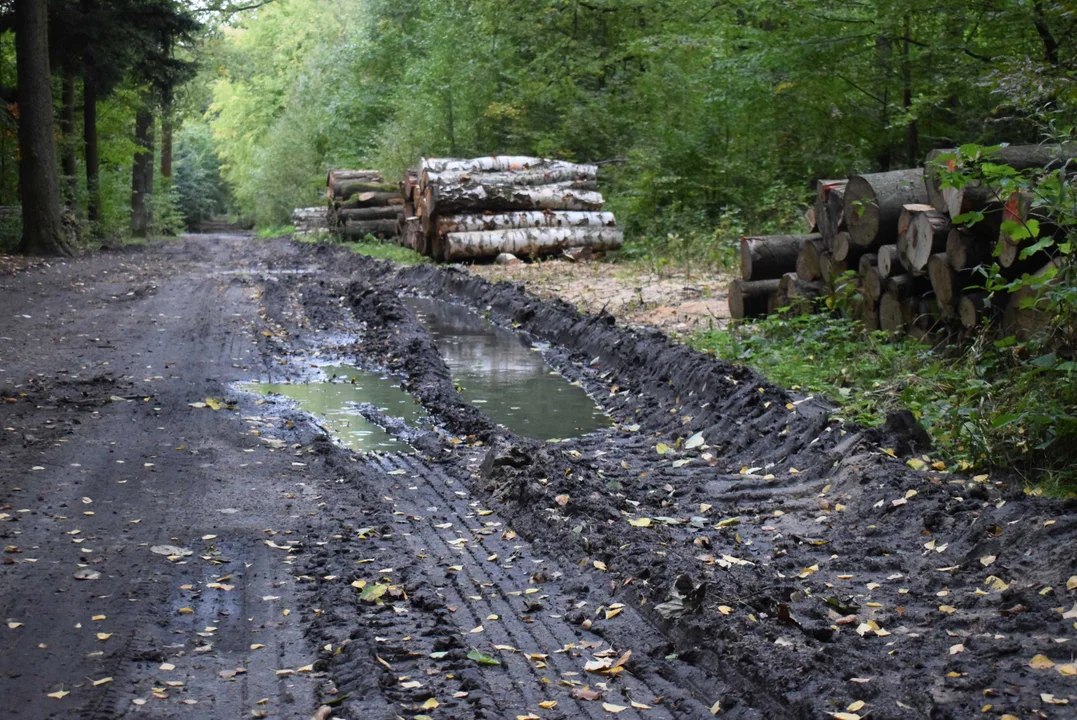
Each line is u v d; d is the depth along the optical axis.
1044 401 6.18
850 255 10.05
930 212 8.62
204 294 17.48
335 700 3.68
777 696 3.71
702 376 8.83
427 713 3.64
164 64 34.47
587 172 23.64
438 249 22.17
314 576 4.98
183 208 75.69
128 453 7.24
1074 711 3.42
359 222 31.28
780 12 19.00
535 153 28.31
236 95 69.25
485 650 4.23
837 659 3.94
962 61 16.42
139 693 3.76
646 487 6.71
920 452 6.60
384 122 40.84
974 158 6.68
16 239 27.34
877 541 5.43
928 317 8.95
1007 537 4.95
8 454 7.05
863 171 19.58
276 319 14.45
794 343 9.92
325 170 44.88
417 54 39.81
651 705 3.81
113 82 32.97
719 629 4.17
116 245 33.41
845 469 6.41
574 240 22.25
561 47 30.42
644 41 25.81
